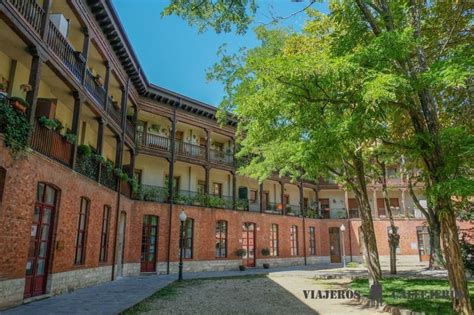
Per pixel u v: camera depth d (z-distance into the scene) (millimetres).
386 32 6371
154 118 23219
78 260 12883
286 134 8648
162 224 20844
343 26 8180
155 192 21141
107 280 15617
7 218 8281
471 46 7543
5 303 8320
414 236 32062
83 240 13219
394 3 7676
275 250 28250
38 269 10336
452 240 6895
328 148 6461
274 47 14242
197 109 23688
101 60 15953
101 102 15336
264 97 6594
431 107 7242
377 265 15438
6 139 8141
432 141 6957
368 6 8484
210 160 24656
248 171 19719
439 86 6461
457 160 6652
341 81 6047
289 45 13750
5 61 10750
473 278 15828
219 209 24078
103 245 15398
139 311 8727
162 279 17109
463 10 9195
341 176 14750
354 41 7680
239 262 24438
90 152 13266
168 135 24016
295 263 29562
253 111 7012
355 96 6066
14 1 9070
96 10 13961
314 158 7117
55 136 10984
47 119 10188
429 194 6727
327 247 32688
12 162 8406
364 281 15273
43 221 10516
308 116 6824
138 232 19641
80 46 15062
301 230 31078
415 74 6688
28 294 9773
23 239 8922
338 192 35750
